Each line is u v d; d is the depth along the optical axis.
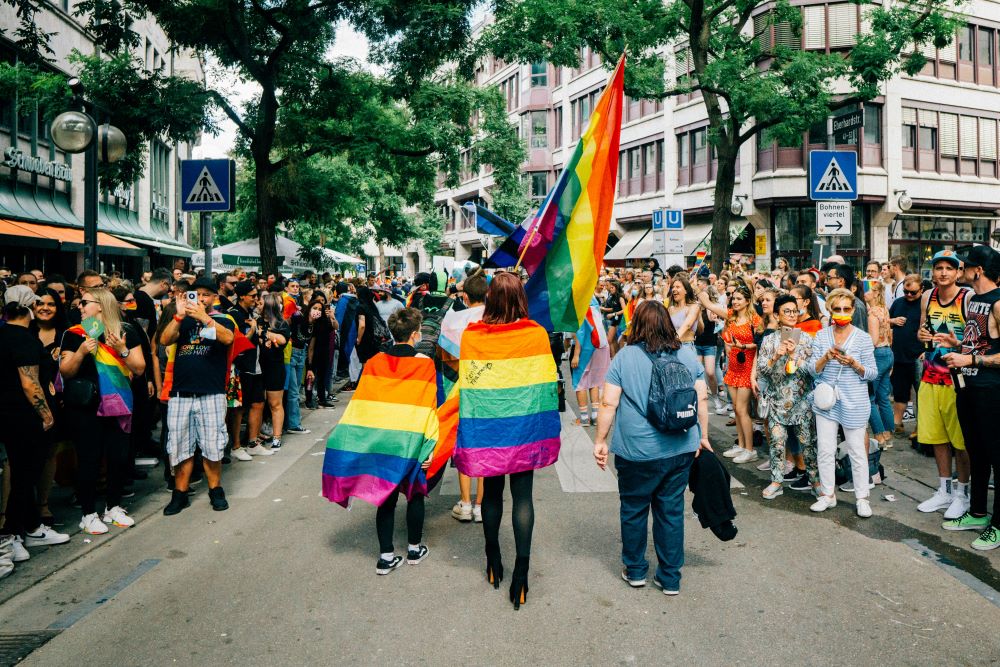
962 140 28.22
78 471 5.92
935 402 5.92
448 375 5.81
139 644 4.00
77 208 22.52
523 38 16.30
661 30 17.50
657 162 33.00
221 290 9.07
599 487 7.02
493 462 4.48
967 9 28.14
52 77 12.91
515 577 4.39
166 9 13.45
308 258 18.95
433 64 15.66
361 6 14.46
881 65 15.74
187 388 6.34
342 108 15.99
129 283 8.00
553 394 4.68
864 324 8.21
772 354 6.56
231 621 4.26
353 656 3.81
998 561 5.00
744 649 3.82
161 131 13.91
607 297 15.70
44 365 6.01
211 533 5.87
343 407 12.09
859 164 26.33
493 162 18.05
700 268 16.95
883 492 6.69
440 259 22.91
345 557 5.28
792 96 16.38
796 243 26.61
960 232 28.81
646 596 4.51
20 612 4.45
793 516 6.06
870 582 4.67
